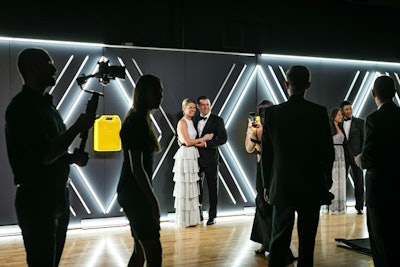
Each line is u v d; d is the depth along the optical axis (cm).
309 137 301
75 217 610
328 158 305
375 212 322
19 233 583
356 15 809
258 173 451
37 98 222
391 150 318
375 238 326
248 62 704
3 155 580
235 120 696
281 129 305
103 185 624
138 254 297
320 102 754
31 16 614
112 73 258
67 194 238
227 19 719
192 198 613
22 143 212
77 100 610
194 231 588
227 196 689
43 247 217
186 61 668
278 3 752
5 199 579
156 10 679
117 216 631
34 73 221
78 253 484
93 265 438
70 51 609
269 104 450
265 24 744
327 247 500
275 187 307
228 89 691
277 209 310
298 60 737
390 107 326
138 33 669
